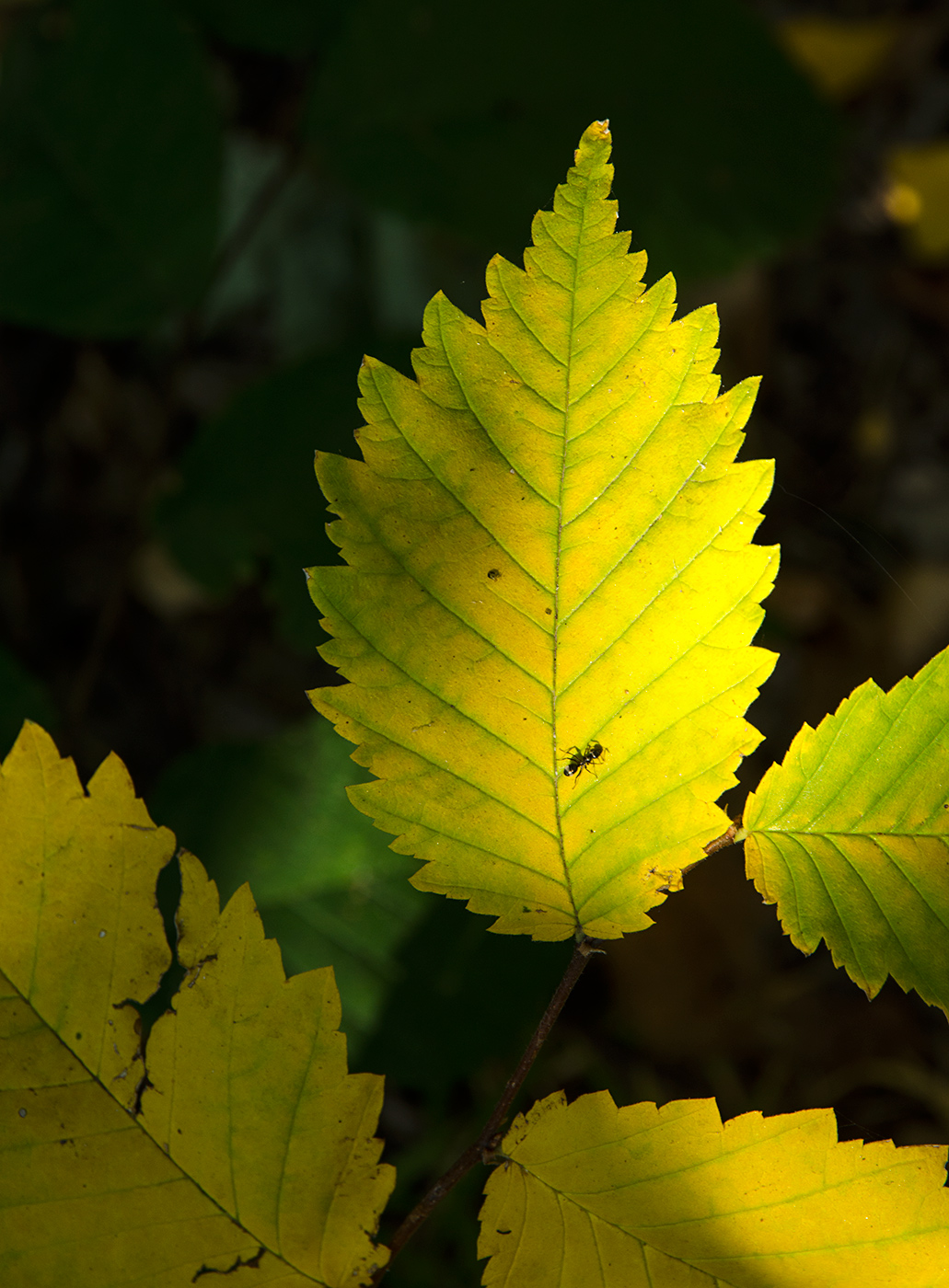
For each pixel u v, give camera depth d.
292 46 0.69
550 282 0.31
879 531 0.98
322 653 0.32
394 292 0.90
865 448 1.03
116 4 0.64
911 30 1.06
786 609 0.90
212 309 0.92
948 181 1.03
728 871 0.80
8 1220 0.32
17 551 0.94
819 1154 0.32
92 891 0.32
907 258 1.06
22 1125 0.32
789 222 0.69
